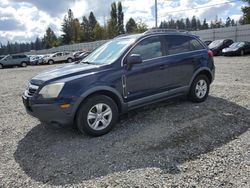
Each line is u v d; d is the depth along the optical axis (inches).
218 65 629.0
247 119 203.6
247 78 392.5
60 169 144.3
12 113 262.1
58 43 3218.5
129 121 208.5
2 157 163.0
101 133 183.3
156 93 212.2
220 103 245.4
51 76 178.7
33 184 132.0
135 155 153.6
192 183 124.0
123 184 126.2
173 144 164.9
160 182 126.0
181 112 221.9
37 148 172.7
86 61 216.4
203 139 170.7
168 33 226.8
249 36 1300.4
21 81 539.8
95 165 145.8
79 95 171.5
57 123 174.4
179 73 226.2
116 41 223.3
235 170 133.6
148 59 207.3
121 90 190.9
